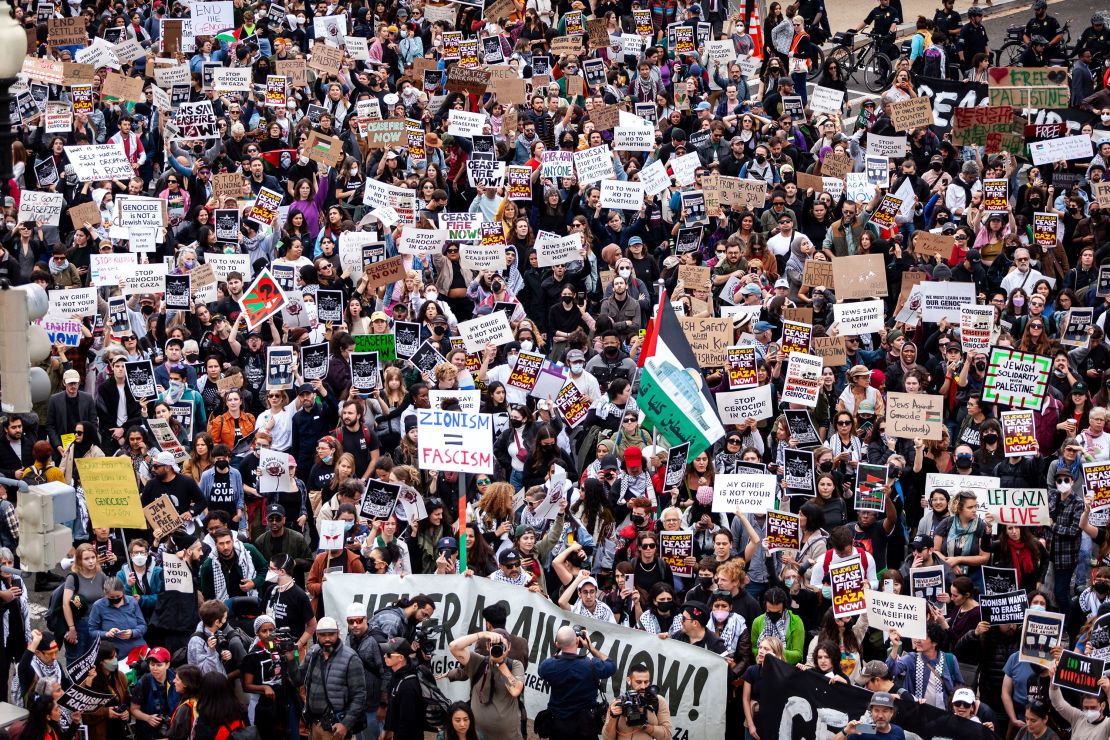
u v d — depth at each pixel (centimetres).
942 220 2377
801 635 1365
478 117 2655
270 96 2766
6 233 2312
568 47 3159
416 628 1312
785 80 2841
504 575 1415
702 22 3400
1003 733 1382
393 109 2794
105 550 1497
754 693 1302
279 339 1989
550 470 1595
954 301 2047
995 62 3553
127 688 1341
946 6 3425
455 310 2223
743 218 2248
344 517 1480
